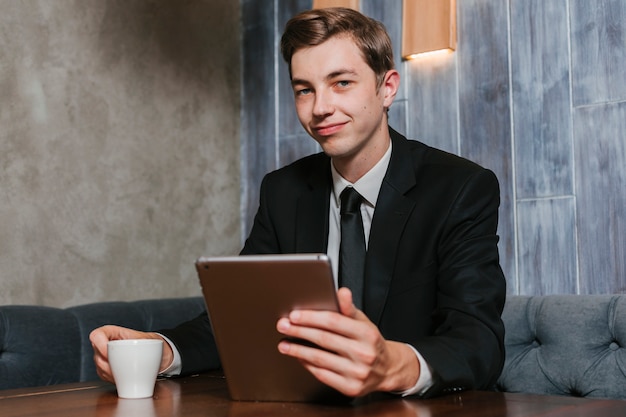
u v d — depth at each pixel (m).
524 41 2.29
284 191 1.67
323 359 0.92
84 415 0.96
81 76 2.40
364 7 2.64
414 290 1.43
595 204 2.13
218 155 2.87
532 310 2.00
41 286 2.26
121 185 2.51
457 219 1.43
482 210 1.45
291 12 2.84
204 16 2.83
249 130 2.95
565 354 1.90
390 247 1.45
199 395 1.12
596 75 2.15
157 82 2.65
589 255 2.14
